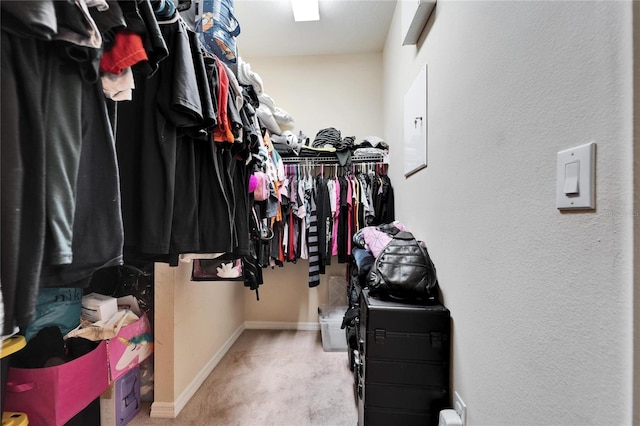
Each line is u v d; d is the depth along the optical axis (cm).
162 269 149
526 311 62
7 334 40
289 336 253
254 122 138
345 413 148
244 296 273
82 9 47
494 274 75
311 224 233
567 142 51
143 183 75
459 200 97
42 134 44
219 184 95
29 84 43
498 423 72
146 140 75
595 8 46
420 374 104
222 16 121
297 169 239
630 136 40
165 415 146
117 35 57
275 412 149
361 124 273
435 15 121
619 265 42
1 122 41
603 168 44
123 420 139
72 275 52
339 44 259
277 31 240
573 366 50
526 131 63
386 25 233
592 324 46
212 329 196
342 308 251
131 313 143
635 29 40
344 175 248
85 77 51
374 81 272
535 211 60
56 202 46
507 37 70
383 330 105
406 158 170
